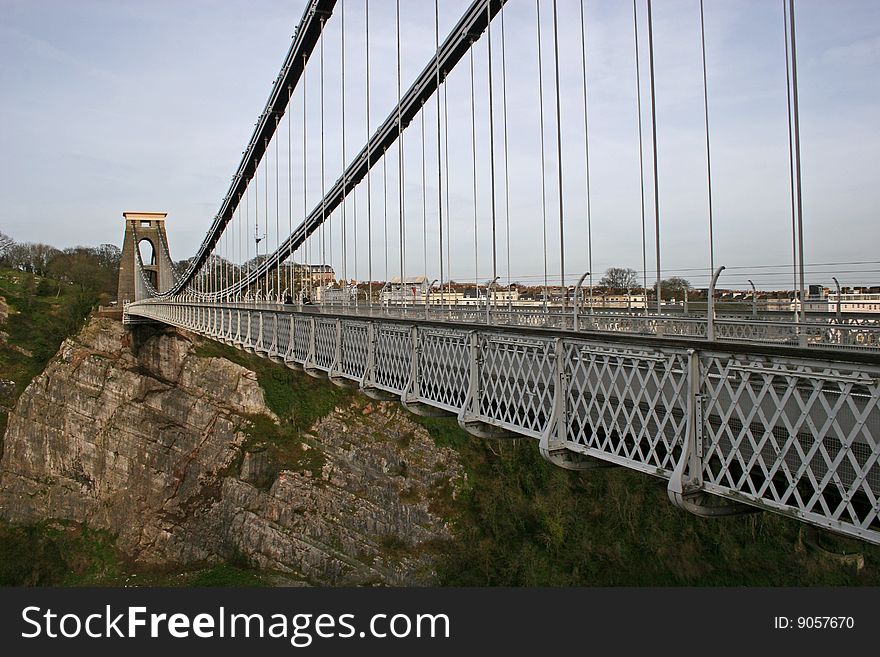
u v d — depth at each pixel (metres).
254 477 40.16
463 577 33.88
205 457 42.03
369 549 36.34
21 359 51.38
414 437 41.38
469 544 35.62
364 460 40.38
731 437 6.21
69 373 45.50
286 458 40.69
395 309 19.45
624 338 7.45
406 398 11.83
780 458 5.74
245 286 38.88
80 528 41.44
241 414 43.47
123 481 42.34
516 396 9.23
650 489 34.59
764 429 6.22
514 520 36.06
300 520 37.44
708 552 30.86
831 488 5.93
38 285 61.31
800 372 5.57
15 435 44.31
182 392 44.72
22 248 81.88
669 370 6.81
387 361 12.94
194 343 46.62
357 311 21.80
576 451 8.12
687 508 6.55
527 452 39.59
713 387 6.45
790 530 30.31
